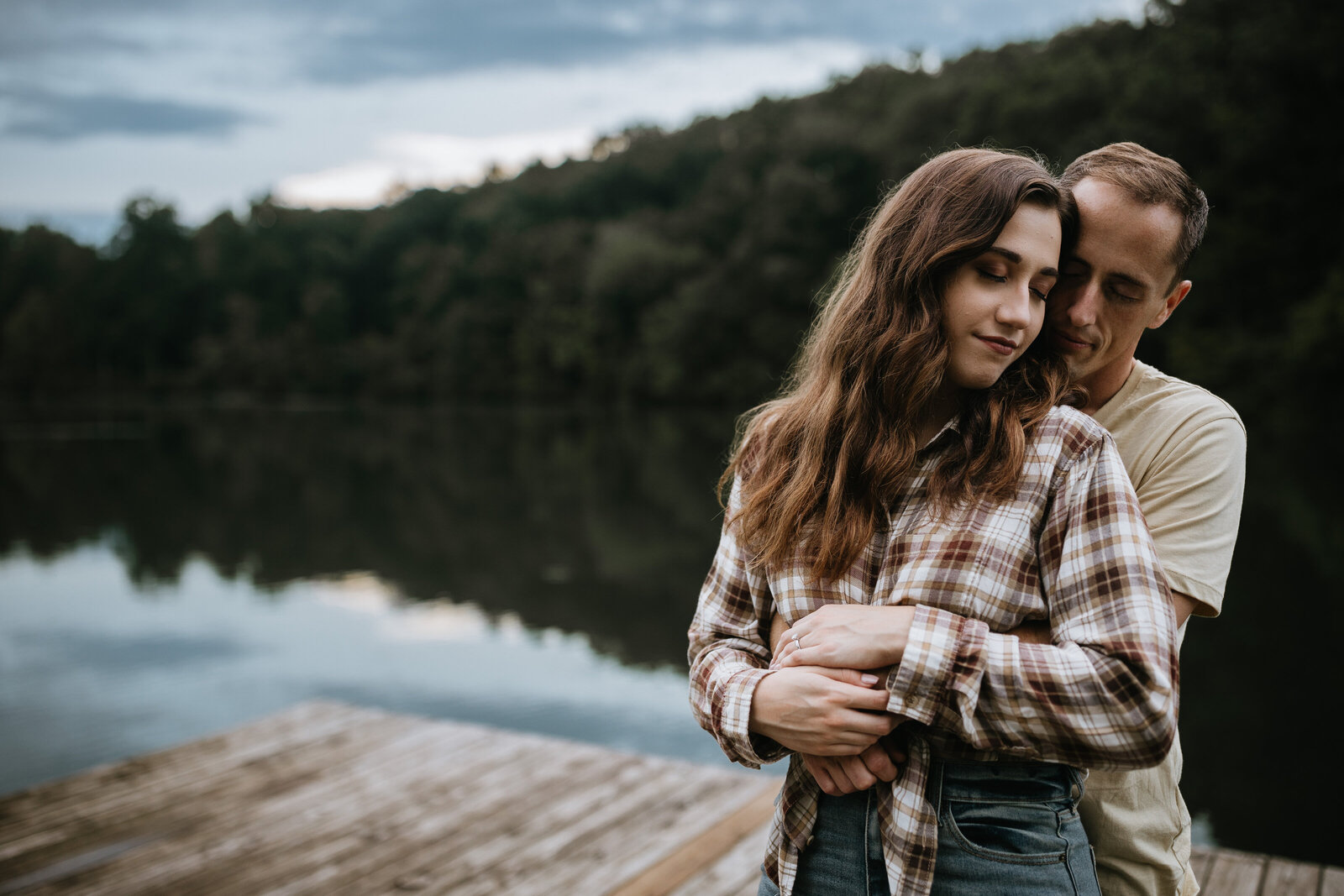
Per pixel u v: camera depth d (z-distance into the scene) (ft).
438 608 33.06
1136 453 3.91
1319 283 68.64
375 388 203.92
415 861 8.86
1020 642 2.95
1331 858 13.97
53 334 222.07
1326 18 66.39
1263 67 69.82
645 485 66.64
